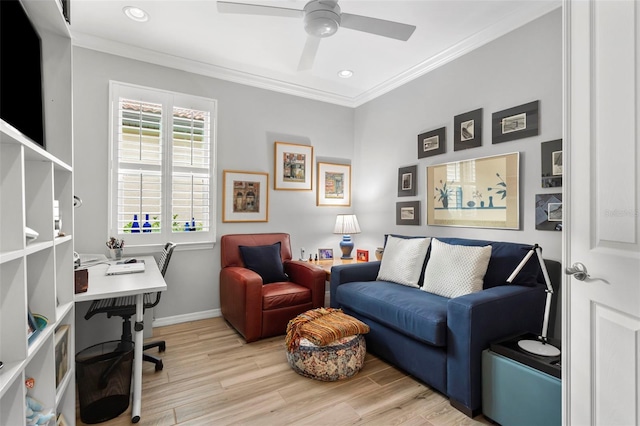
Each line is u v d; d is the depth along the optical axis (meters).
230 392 2.03
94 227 2.88
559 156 2.25
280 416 1.79
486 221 2.73
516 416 1.64
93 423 1.72
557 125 2.27
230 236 3.44
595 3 1.14
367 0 2.31
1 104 0.98
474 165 2.83
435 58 3.15
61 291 1.53
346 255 3.91
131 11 2.45
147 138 3.11
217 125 3.45
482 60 2.78
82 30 2.71
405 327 2.12
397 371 2.31
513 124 2.54
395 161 3.73
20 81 1.14
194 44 2.93
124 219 3.00
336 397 1.98
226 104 3.51
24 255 1.00
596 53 1.13
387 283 2.80
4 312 0.98
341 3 2.35
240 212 3.58
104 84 2.92
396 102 3.71
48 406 1.26
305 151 4.01
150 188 3.11
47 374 1.26
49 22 1.41
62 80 1.52
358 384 2.13
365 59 3.22
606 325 1.09
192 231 3.31
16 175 0.99
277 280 3.32
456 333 1.86
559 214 2.24
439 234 3.17
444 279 2.38
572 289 1.23
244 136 3.62
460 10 2.44
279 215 3.85
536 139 2.40
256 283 2.79
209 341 2.82
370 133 4.12
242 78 3.56
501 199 2.61
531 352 1.66
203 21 2.58
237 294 2.90
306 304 3.05
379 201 3.97
